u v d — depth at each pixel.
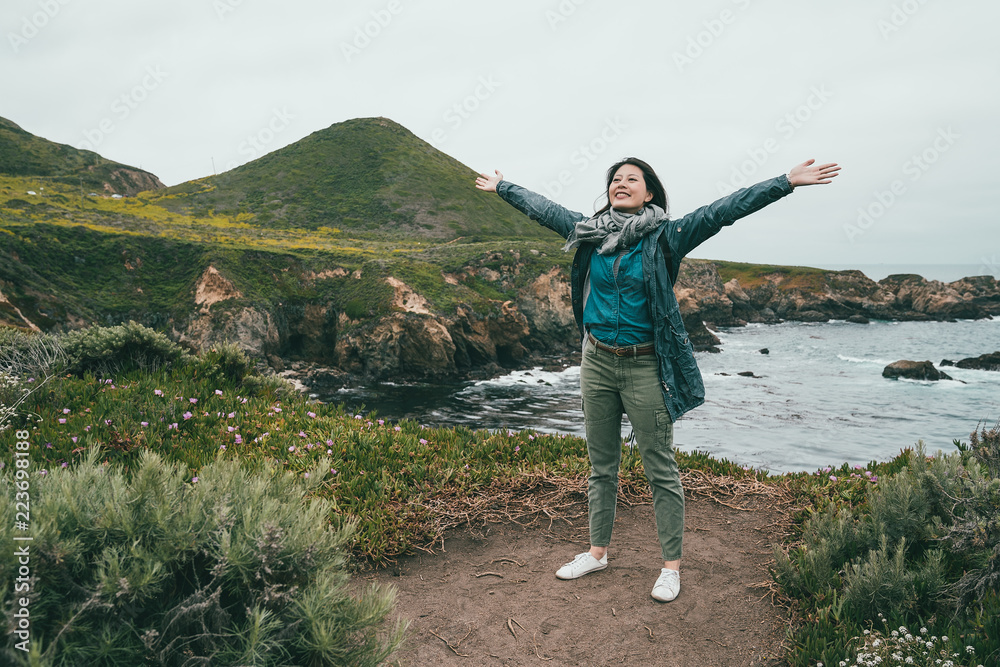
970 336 60.88
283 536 2.10
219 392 6.54
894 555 3.20
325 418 6.32
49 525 1.87
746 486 5.14
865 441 19.64
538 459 5.69
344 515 4.12
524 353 38.22
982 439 3.57
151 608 1.96
